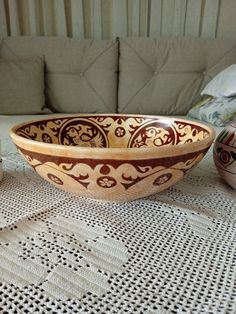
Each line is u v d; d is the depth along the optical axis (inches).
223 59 68.4
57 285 11.7
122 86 69.6
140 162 15.2
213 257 13.4
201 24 77.5
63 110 69.2
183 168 16.8
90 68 68.7
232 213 17.8
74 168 15.7
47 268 12.7
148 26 78.3
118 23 76.5
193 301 10.8
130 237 15.1
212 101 58.9
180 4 74.8
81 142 26.6
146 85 69.1
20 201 19.1
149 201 19.1
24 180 22.5
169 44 69.2
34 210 17.8
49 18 75.7
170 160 15.7
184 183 22.1
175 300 10.9
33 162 17.1
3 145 32.6
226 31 77.7
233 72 58.1
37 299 11.0
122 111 70.1
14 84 63.9
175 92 68.6
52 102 69.1
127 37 71.9
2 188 21.0
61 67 68.0
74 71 68.6
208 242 14.6
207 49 68.8
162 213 17.6
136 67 68.7
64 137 25.8
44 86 68.0
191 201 19.3
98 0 74.2
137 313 10.3
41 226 16.1
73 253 13.7
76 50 68.6
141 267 12.7
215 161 21.7
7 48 68.6
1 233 15.4
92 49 68.9
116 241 14.7
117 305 10.7
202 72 69.4
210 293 11.2
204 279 12.0
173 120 25.6
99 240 14.8
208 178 23.1
